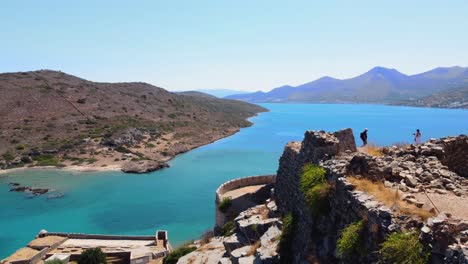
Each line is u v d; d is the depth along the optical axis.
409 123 193.25
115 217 63.88
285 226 21.86
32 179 91.75
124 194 78.44
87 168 102.50
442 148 19.91
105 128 136.88
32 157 110.19
